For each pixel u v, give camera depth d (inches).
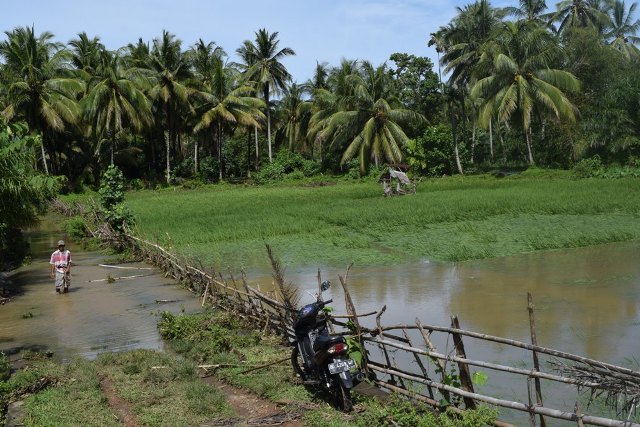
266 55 2196.1
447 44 2046.0
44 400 279.3
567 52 1996.8
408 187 1528.1
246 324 404.8
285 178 2224.4
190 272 550.3
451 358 235.8
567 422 246.4
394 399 251.1
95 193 2016.5
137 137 2400.3
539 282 521.0
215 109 2052.2
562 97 1727.4
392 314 439.8
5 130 414.9
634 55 2267.5
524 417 253.9
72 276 673.0
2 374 314.3
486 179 1809.8
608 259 608.4
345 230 908.6
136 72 1966.0
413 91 2342.5
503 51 1771.7
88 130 2023.9
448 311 440.5
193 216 1167.0
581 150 1919.3
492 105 1788.9
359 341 283.9
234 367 318.3
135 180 2176.4
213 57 2261.3
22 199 448.5
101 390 296.7
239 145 2684.5
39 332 432.1
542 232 792.3
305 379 285.7
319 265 658.2
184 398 276.4
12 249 821.9
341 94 2091.5
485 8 1923.0
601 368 200.1
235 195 1688.0
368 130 1887.3
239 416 254.8
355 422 239.6
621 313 410.6
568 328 381.7
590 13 2279.8
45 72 1834.4
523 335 371.9
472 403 232.7
